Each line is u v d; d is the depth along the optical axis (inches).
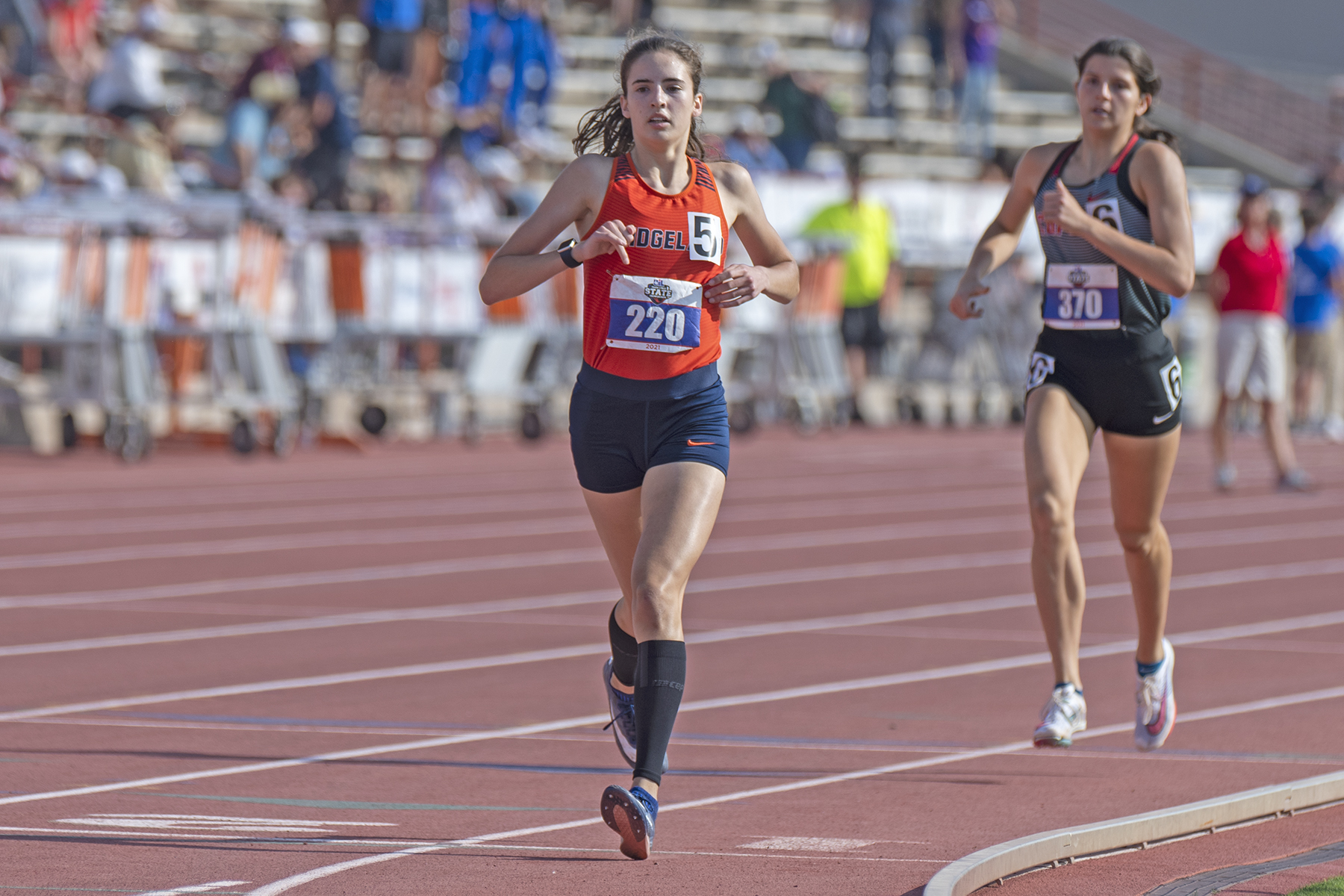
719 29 4202.8
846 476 2351.1
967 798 795.4
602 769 849.5
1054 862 682.2
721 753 893.2
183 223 2335.1
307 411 2539.4
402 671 1098.7
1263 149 4530.0
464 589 1429.6
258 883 634.2
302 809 756.6
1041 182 882.8
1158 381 853.2
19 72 3122.5
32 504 1916.8
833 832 729.0
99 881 635.5
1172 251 836.0
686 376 716.7
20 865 657.6
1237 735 942.4
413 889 629.0
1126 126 860.6
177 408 2551.7
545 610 1339.8
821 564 1609.3
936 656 1181.1
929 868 669.3
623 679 771.4
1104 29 4559.5
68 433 2390.5
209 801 768.9
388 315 2539.4
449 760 863.1
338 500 2005.4
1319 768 863.7
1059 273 863.1
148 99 2847.0
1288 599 1446.9
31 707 976.3
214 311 2359.7
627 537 744.3
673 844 705.6
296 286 2496.3
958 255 3206.2
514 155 3344.0
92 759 850.8
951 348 3257.9
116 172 2659.9
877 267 3078.2
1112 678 1113.4
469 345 2625.5
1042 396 858.1
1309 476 2468.0
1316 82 4680.1
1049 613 830.5
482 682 1069.1
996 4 4259.4
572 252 693.3
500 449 2625.5
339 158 2866.6
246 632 1229.1
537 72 3395.7
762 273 714.8
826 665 1141.7
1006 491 2224.4
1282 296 2208.4
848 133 3887.8
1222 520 1967.3
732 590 1456.7
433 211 2915.8
